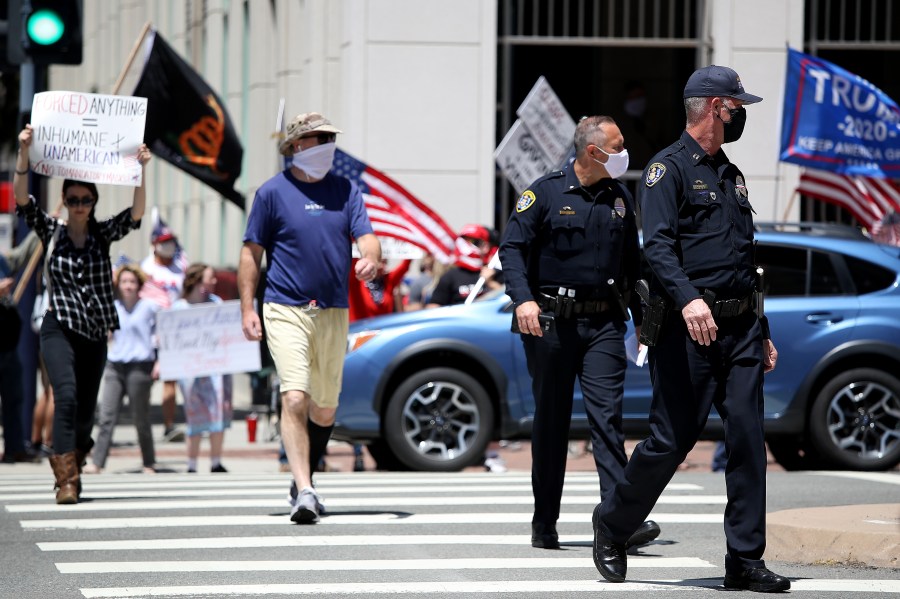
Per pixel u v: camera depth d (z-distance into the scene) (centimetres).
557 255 1895
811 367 3180
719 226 1608
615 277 1902
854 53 5119
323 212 2200
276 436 4334
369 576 1761
